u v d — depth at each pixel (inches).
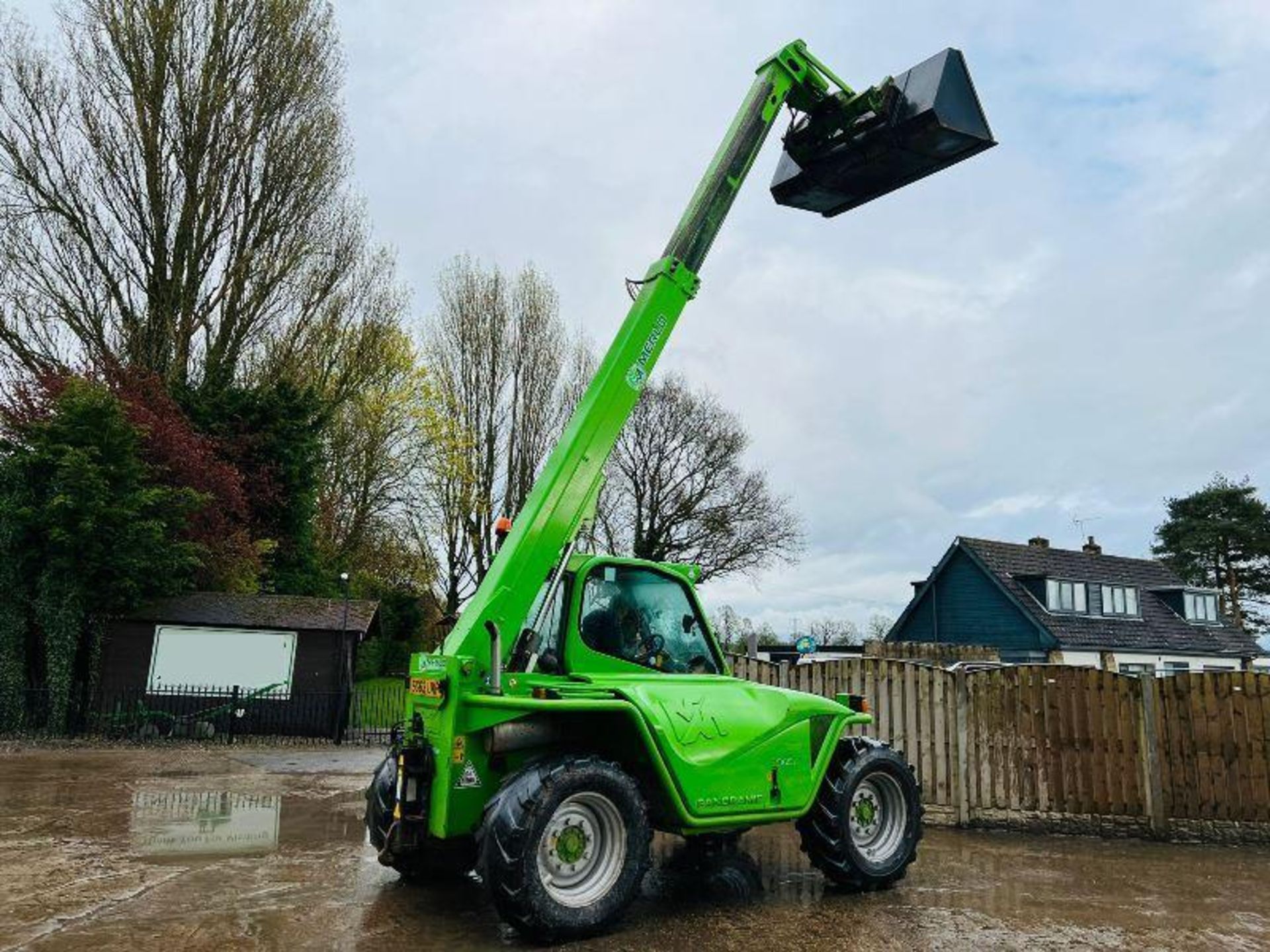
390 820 215.8
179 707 631.2
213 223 856.9
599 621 219.9
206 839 271.9
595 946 180.2
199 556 711.7
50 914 188.9
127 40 813.9
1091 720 335.6
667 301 238.1
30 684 617.3
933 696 352.2
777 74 261.0
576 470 217.8
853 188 284.2
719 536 1534.2
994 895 231.0
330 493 1176.8
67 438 616.7
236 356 881.5
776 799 215.2
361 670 1161.4
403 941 177.3
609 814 191.0
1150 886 247.8
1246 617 1809.8
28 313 764.6
